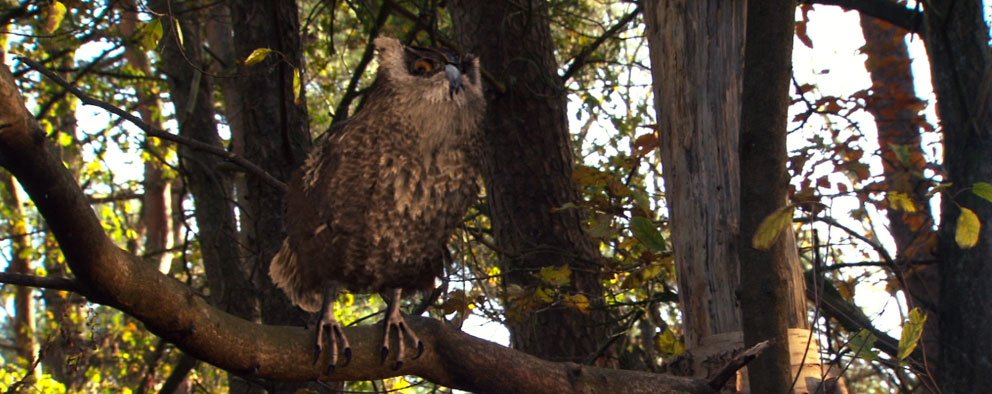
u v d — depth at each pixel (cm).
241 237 1516
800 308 620
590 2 1659
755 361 516
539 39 1102
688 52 661
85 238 368
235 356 443
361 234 548
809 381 587
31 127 332
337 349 478
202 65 1392
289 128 1009
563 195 1053
